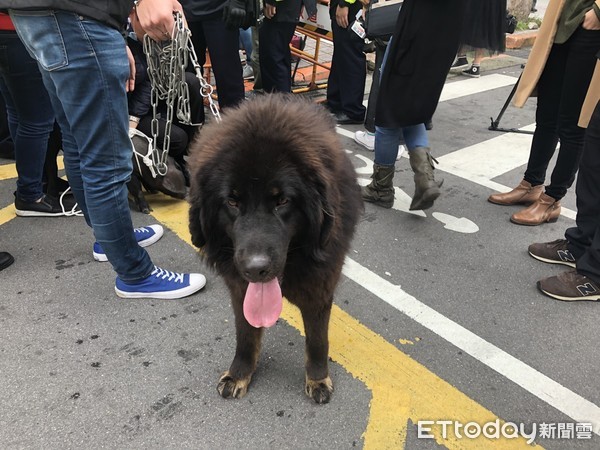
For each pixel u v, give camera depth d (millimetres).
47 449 1998
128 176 2529
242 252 1667
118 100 2252
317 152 1767
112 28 2129
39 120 3350
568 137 3484
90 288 2990
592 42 3043
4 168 4574
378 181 4031
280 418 2184
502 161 5125
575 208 4188
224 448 2037
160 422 2141
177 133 3926
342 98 5984
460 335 2719
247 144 1687
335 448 2055
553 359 2568
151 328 2686
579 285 2990
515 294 3084
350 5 5289
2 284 2988
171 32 2494
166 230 3684
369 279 3182
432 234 3744
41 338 2576
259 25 4672
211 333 2668
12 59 2932
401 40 3221
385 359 2533
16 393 2244
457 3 3168
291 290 2035
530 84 3527
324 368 2277
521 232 3803
